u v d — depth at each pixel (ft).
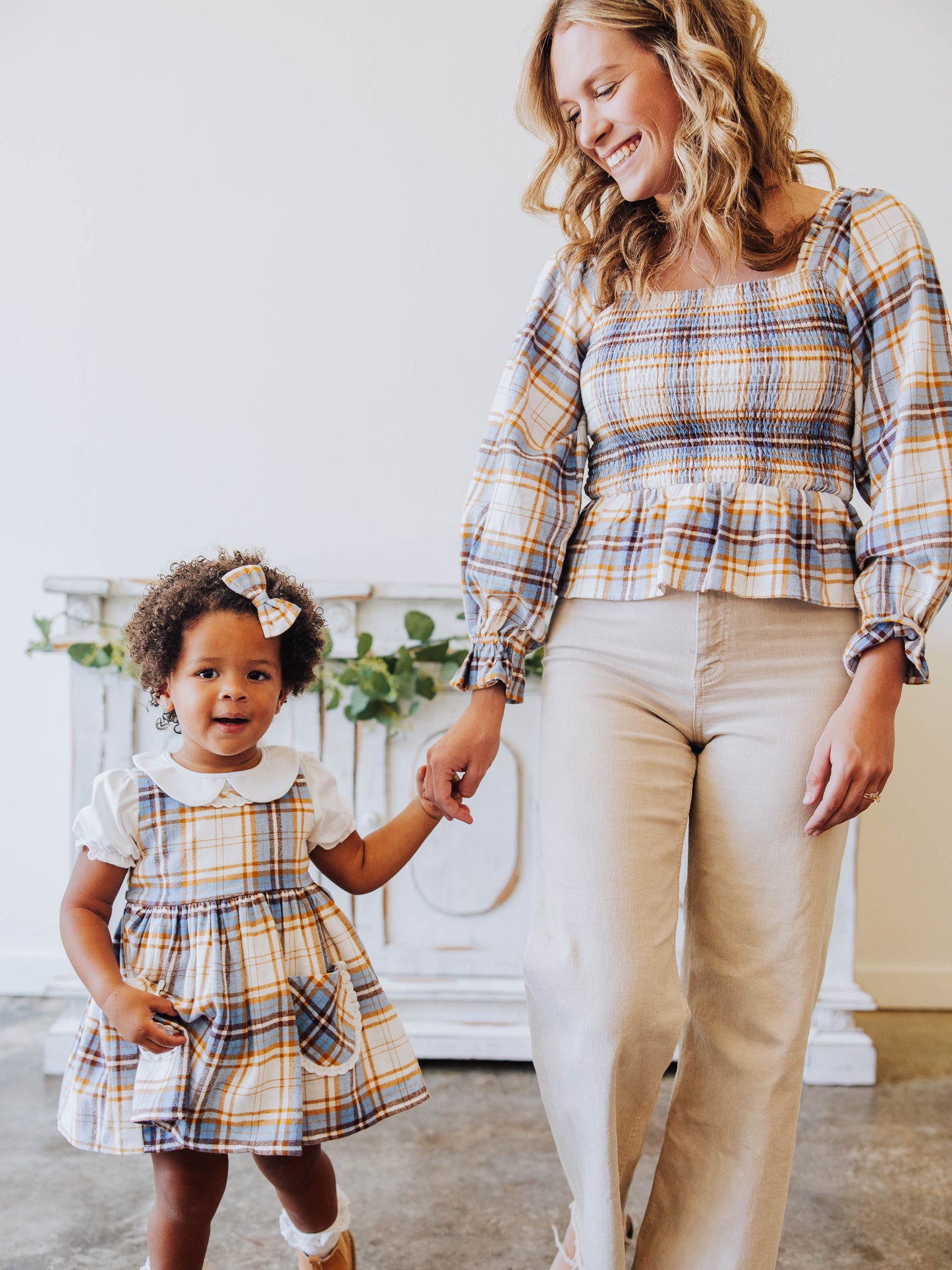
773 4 8.34
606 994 3.28
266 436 8.55
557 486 3.85
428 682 6.83
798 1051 3.39
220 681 3.74
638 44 3.52
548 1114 3.57
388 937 6.94
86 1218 5.08
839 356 3.42
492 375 8.56
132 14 8.55
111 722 6.81
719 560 3.35
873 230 3.48
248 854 3.71
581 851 3.43
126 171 8.57
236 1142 3.42
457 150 8.55
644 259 3.63
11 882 8.44
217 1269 4.64
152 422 8.55
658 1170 3.63
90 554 8.54
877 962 8.28
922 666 3.26
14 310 8.57
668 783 3.51
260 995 3.57
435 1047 6.83
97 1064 3.62
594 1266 3.24
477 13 8.52
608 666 3.54
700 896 3.59
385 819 6.91
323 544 8.55
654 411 3.50
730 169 3.46
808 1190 5.40
